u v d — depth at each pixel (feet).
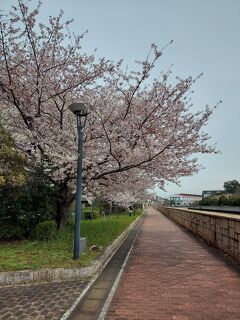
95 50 36.81
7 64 35.65
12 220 41.16
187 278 24.14
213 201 224.53
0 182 32.07
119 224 71.46
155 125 36.78
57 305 17.92
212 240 41.68
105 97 38.27
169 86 36.17
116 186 45.68
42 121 40.24
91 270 25.12
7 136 36.22
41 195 42.24
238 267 28.14
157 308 17.37
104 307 17.57
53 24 35.12
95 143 38.70
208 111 36.55
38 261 26.23
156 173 40.78
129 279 23.91
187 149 37.68
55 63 37.17
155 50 34.04
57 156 37.27
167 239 51.13
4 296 19.60
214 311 16.85
